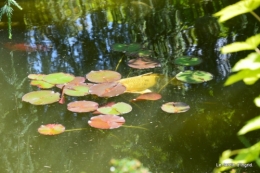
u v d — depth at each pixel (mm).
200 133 2664
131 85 2951
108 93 2861
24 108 2828
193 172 2477
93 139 2646
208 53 3232
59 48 3326
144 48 3309
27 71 3092
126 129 2695
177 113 2775
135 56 3219
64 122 2738
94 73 3023
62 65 3145
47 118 2764
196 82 2961
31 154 2586
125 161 2533
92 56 3229
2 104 2855
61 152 2588
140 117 2754
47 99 2848
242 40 3330
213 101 2844
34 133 2689
